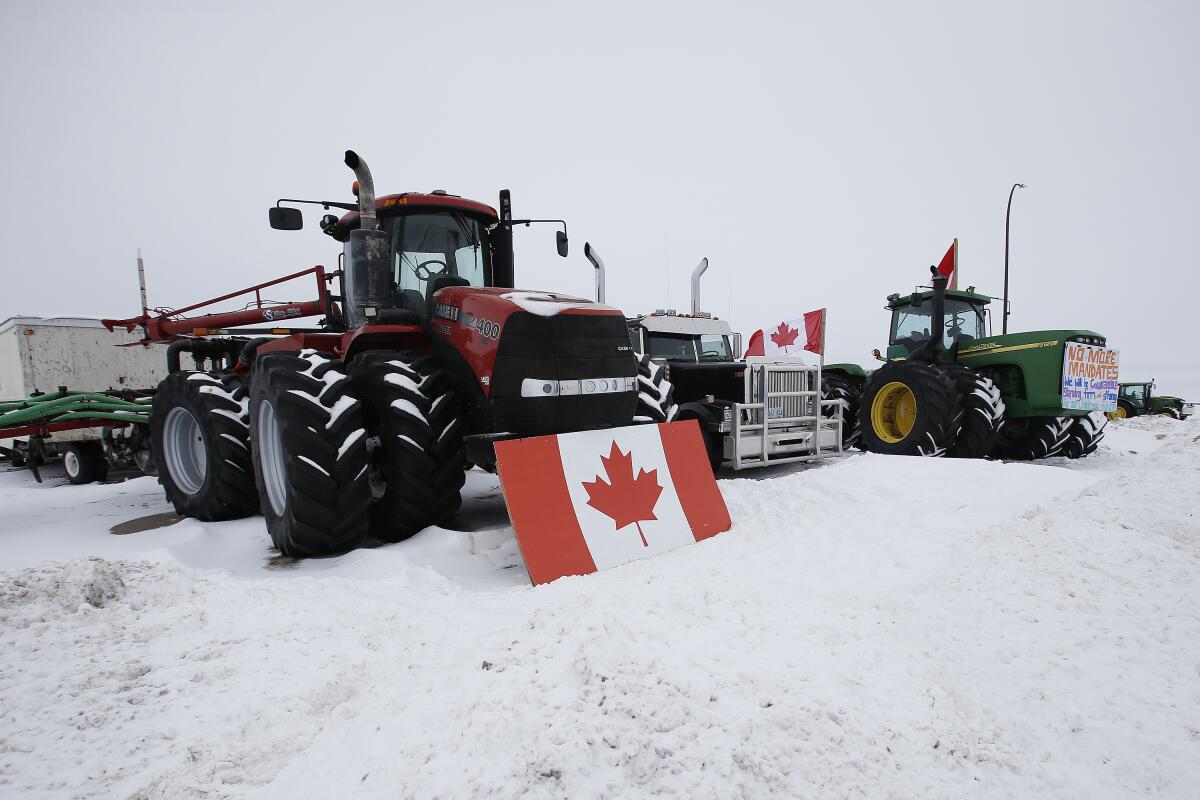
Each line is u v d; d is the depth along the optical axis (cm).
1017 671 194
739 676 184
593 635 196
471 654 205
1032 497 418
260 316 677
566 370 383
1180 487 307
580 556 325
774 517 407
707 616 232
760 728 159
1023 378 689
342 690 202
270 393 374
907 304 857
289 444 353
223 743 174
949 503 417
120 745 174
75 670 211
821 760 152
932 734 168
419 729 168
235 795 154
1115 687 183
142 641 236
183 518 506
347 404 365
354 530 366
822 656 203
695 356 786
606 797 138
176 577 294
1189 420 1265
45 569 275
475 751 154
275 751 172
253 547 400
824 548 327
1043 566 256
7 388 923
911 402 711
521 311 374
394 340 425
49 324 902
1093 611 221
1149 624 210
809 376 699
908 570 284
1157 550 257
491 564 342
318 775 159
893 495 443
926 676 196
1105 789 150
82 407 684
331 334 470
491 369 370
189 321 708
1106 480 353
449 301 407
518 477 330
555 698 167
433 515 382
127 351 981
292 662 221
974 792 150
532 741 151
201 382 494
